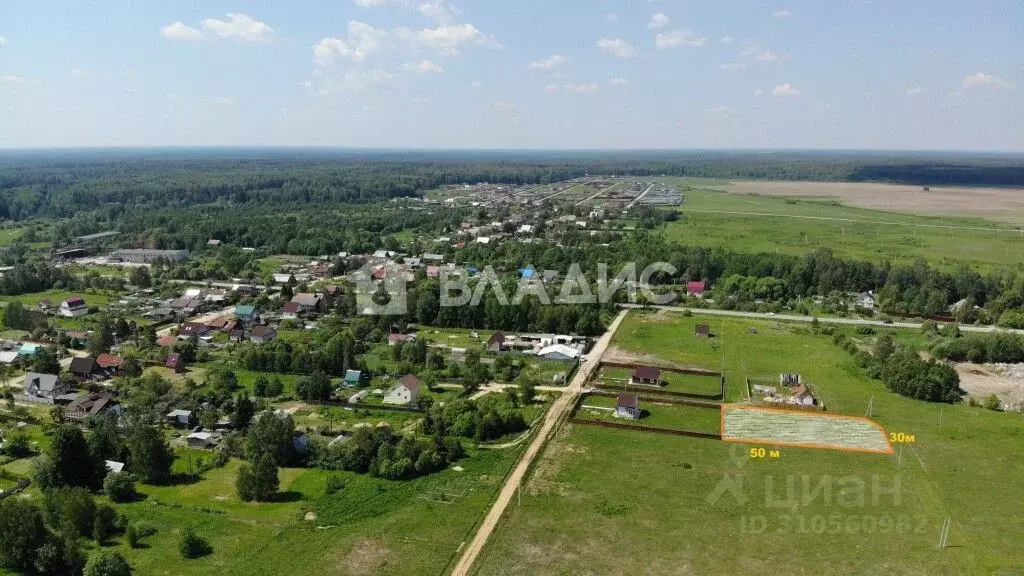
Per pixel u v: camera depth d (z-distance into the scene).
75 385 123.31
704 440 100.56
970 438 101.69
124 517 77.31
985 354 143.88
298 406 115.06
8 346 144.00
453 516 79.06
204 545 73.12
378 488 86.25
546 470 90.75
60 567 69.00
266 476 83.50
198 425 106.00
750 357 143.62
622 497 83.38
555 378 126.56
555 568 69.00
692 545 73.06
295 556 71.19
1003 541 74.06
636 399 110.38
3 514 68.69
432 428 102.62
